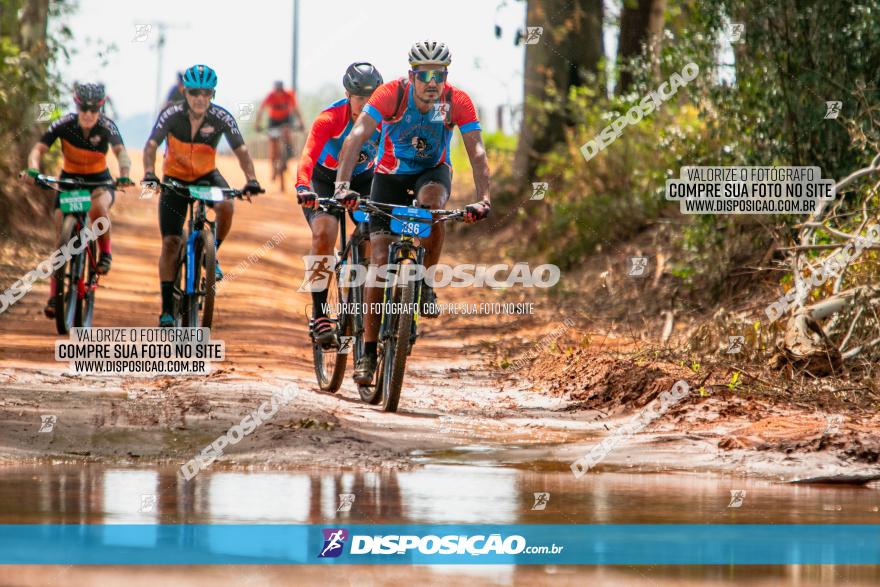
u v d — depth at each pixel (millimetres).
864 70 10766
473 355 10547
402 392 8086
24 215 16719
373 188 7266
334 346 7480
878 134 10055
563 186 17594
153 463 5129
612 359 8398
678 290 12422
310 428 5871
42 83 17172
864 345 8281
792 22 11062
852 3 10828
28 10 17188
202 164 8898
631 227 15305
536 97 20047
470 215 6832
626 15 17703
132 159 26016
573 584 2988
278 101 26750
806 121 11000
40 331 10398
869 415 6781
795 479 4902
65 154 9766
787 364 8125
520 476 4957
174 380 7605
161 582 2902
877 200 9797
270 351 9898
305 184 7312
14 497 4152
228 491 4391
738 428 6340
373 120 6867
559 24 19891
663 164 14086
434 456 5508
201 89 8594
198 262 8789
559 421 6922
